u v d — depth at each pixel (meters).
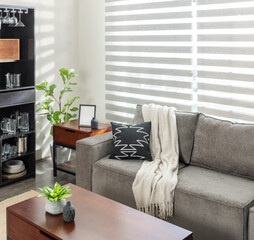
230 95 3.68
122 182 3.19
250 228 2.52
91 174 3.46
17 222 2.49
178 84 4.05
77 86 5.01
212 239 2.71
